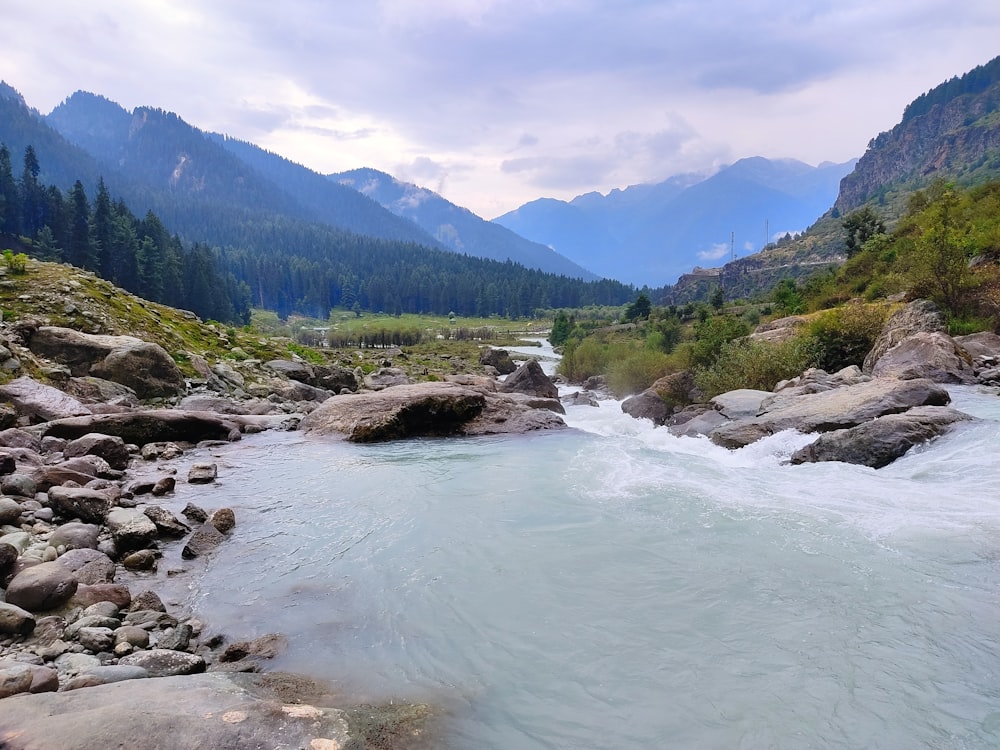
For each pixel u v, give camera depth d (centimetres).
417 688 465
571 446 1478
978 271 2569
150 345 1825
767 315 5712
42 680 412
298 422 1744
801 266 18625
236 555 742
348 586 655
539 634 550
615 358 4200
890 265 4066
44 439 1155
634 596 620
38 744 318
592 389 3759
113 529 770
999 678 457
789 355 2298
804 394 1605
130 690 395
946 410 1177
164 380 1830
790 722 419
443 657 512
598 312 18062
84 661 462
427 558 734
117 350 1761
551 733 413
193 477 1080
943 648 500
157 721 354
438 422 1680
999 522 753
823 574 646
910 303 2273
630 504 934
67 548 690
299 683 461
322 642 536
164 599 618
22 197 10712
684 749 396
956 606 565
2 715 346
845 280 4769
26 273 2214
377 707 434
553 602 613
